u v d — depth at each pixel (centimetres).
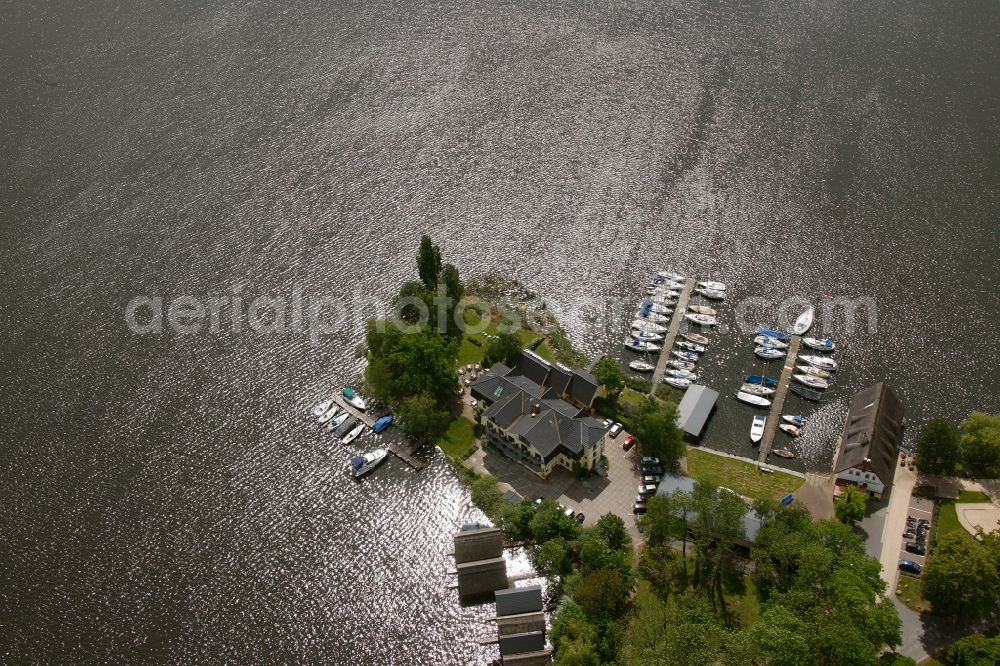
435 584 14288
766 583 13488
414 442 16688
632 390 17400
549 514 14400
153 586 14475
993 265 19400
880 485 14638
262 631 13750
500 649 12900
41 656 13512
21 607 14225
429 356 16900
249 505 15750
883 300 18875
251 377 18275
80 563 14888
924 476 15112
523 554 14600
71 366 18688
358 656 13325
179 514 15638
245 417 17450
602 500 15188
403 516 15425
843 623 11931
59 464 16650
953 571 12500
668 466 15625
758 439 16188
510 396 16138
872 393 16188
